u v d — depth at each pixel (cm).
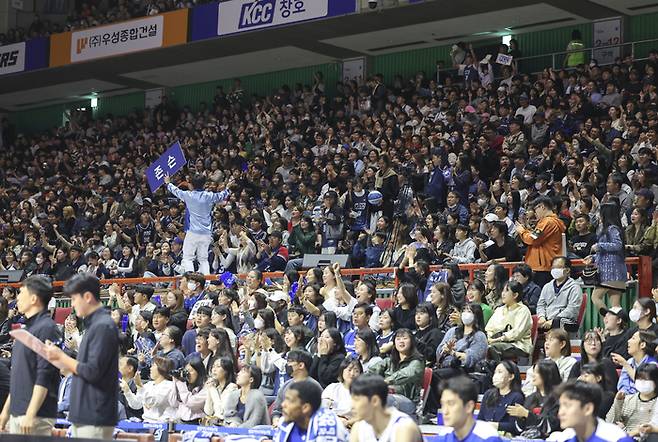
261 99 3120
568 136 2256
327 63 3256
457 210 1922
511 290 1323
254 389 1206
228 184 2439
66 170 3188
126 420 1244
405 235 1797
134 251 2253
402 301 1380
